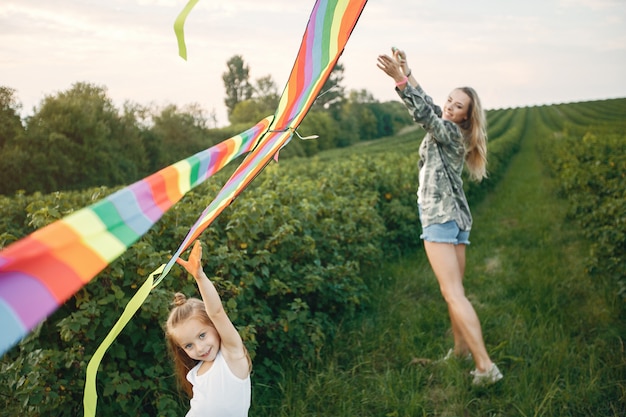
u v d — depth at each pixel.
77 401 3.16
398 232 7.70
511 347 4.34
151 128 37.88
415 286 6.10
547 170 22.91
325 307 4.89
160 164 37.28
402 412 3.56
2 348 0.62
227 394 2.24
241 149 1.39
